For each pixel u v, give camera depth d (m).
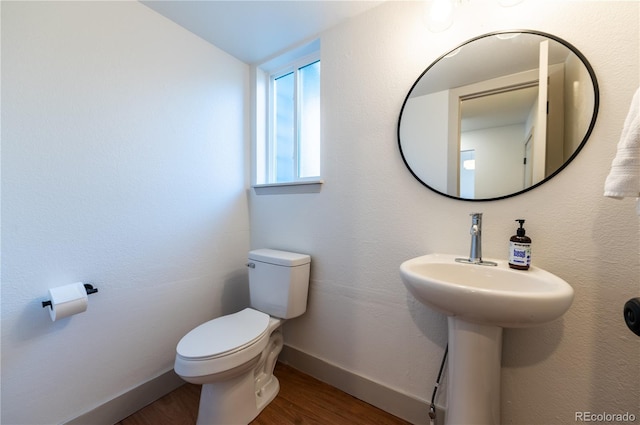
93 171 1.12
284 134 1.87
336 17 1.34
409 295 1.20
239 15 1.33
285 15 1.32
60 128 1.03
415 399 1.17
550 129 0.91
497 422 0.88
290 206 1.60
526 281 0.83
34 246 0.98
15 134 0.93
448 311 0.80
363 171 1.31
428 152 1.13
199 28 1.43
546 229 0.92
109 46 1.16
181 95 1.43
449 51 1.08
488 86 1.01
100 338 1.15
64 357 1.05
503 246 0.99
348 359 1.38
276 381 1.41
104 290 1.16
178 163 1.43
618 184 0.63
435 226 1.13
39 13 0.97
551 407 0.93
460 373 0.88
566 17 0.88
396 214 1.22
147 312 1.31
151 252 1.32
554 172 0.90
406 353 1.21
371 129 1.28
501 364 1.00
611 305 0.84
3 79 0.90
